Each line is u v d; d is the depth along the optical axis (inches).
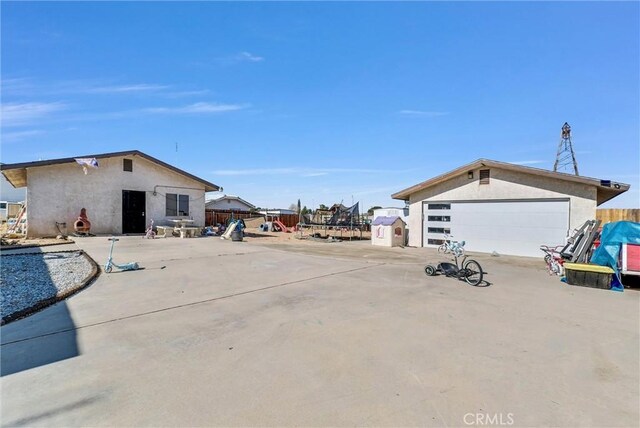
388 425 95.0
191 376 122.0
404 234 633.6
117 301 219.0
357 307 209.9
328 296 236.1
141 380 119.0
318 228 1091.9
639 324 184.1
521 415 100.7
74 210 644.7
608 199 553.0
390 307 210.8
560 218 460.8
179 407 102.8
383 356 139.6
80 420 96.0
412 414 100.3
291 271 329.7
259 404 104.7
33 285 256.7
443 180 567.2
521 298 237.6
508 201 504.7
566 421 98.0
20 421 95.6
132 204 717.3
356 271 335.0
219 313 195.8
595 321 188.4
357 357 138.4
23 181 712.4
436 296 240.4
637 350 148.9
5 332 164.2
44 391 111.3
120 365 130.3
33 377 120.6
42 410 100.9
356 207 807.7
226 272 318.3
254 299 226.5
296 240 732.0
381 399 108.0
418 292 251.8
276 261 390.9
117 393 110.4
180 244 549.0
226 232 698.8
